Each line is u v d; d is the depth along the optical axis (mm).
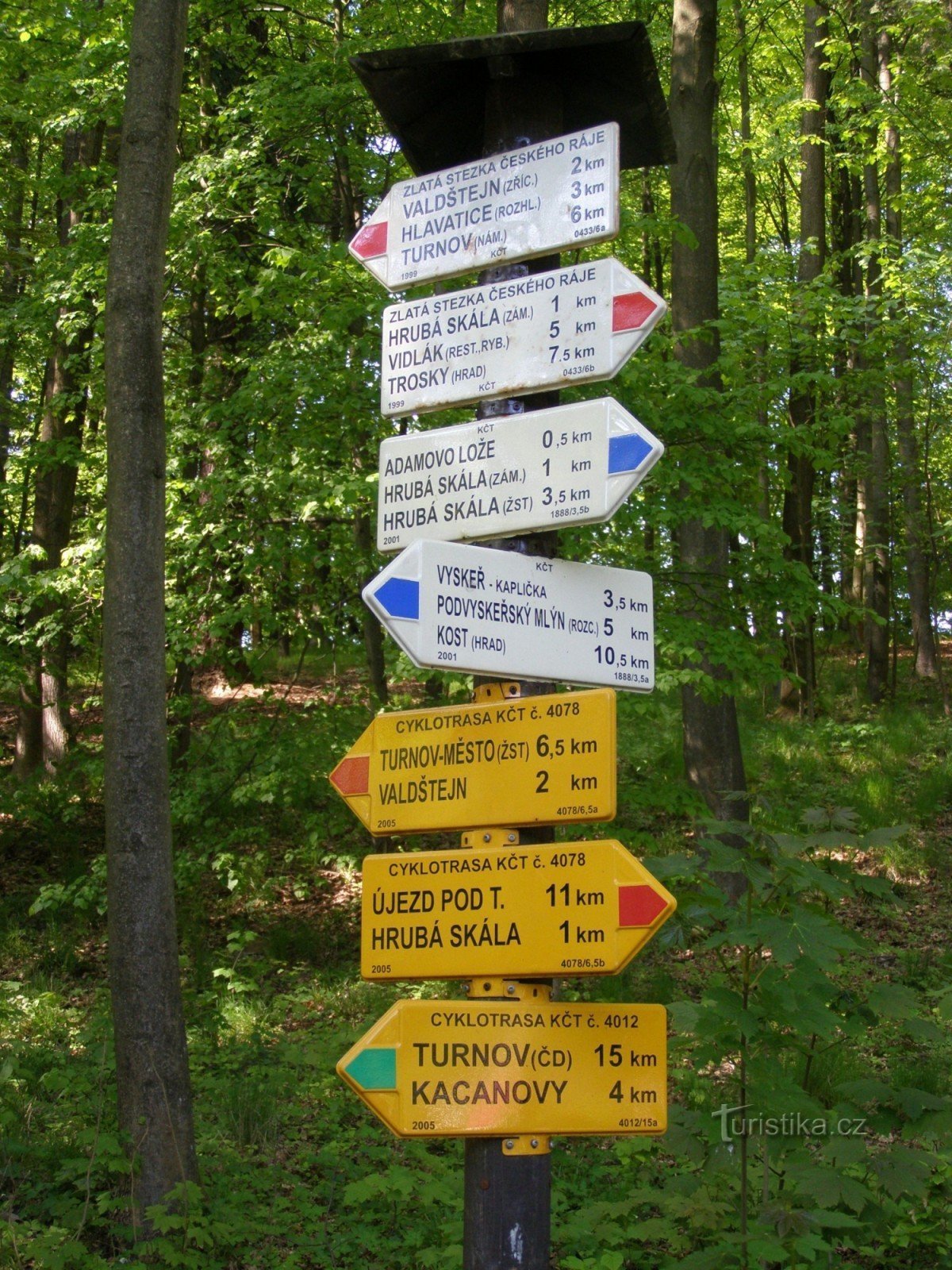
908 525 17094
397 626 2244
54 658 12734
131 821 4855
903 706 16188
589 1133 2277
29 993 7863
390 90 2799
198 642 8805
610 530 7605
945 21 13266
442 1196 4332
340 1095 6125
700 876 3326
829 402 10078
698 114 9641
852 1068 5703
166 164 5145
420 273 2695
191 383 10141
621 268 2420
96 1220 4430
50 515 13141
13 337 10422
